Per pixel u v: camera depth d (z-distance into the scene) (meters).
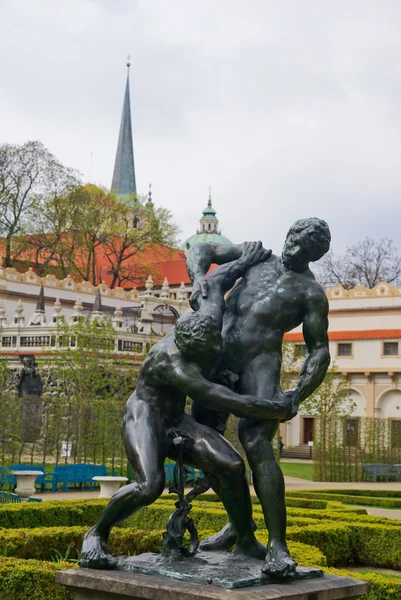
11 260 69.19
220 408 5.27
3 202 65.31
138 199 82.88
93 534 5.50
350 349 58.22
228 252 6.18
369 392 57.19
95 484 27.56
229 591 4.72
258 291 5.80
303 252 5.76
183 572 5.07
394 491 27.91
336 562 13.27
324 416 38.56
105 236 73.81
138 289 85.56
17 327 49.69
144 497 5.24
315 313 5.77
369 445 41.41
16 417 26.72
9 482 22.30
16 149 66.12
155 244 80.12
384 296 58.16
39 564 7.54
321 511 15.98
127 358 39.44
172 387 5.52
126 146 117.12
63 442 31.20
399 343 56.41
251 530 5.66
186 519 5.48
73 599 7.18
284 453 57.62
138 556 5.55
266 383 5.56
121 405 31.77
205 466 5.47
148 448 5.36
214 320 5.29
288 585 5.02
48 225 67.81
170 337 5.58
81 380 34.09
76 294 65.75
